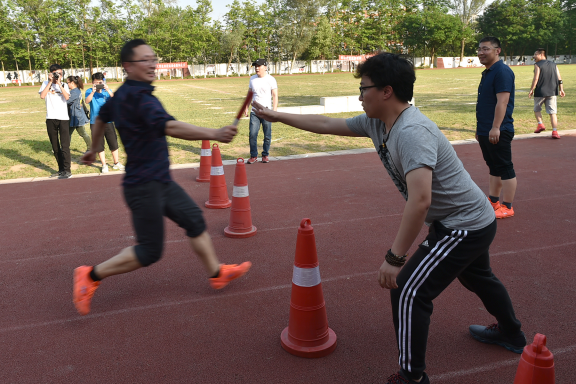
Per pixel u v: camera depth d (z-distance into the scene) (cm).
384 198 646
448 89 2609
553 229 506
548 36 7394
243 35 6844
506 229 509
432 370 268
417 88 2728
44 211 624
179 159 945
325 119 269
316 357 283
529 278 387
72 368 278
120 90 291
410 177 206
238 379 264
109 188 741
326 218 565
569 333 303
